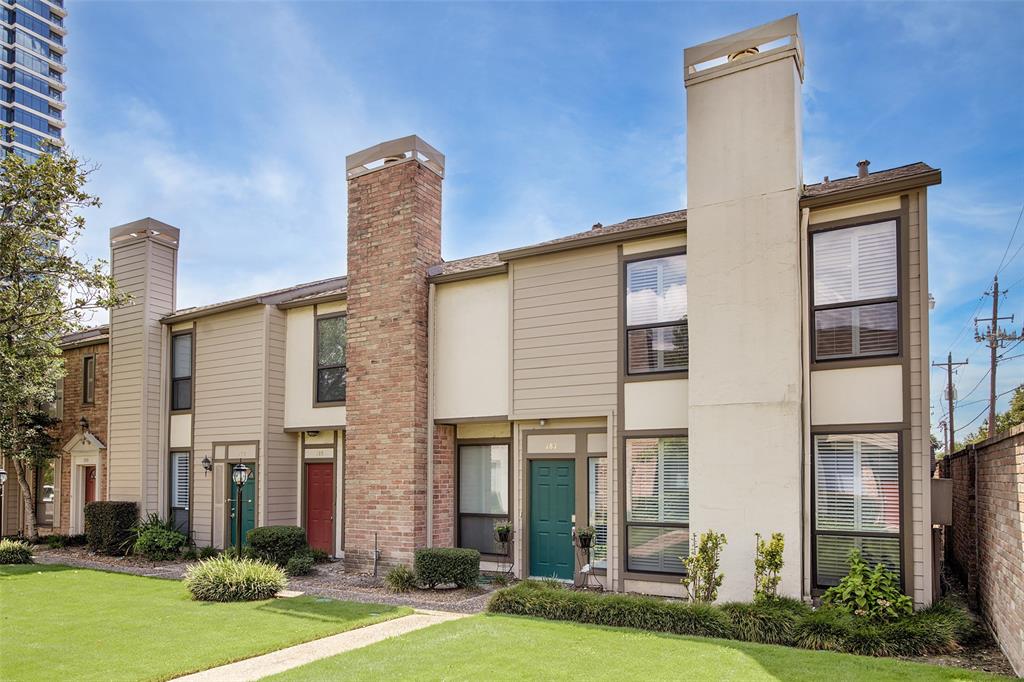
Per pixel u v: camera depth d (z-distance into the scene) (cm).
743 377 916
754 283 923
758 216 930
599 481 1095
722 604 845
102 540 1566
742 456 905
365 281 1276
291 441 1505
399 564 1157
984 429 3669
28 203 1414
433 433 1224
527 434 1166
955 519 1170
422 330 1227
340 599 1008
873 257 892
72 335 2016
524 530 1157
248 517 1465
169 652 720
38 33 8775
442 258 1337
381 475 1212
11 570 1334
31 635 798
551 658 669
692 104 992
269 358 1477
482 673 623
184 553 1479
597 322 1086
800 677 601
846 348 898
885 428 862
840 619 744
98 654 715
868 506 868
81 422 1822
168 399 1658
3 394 1555
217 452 1539
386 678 613
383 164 1280
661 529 1012
